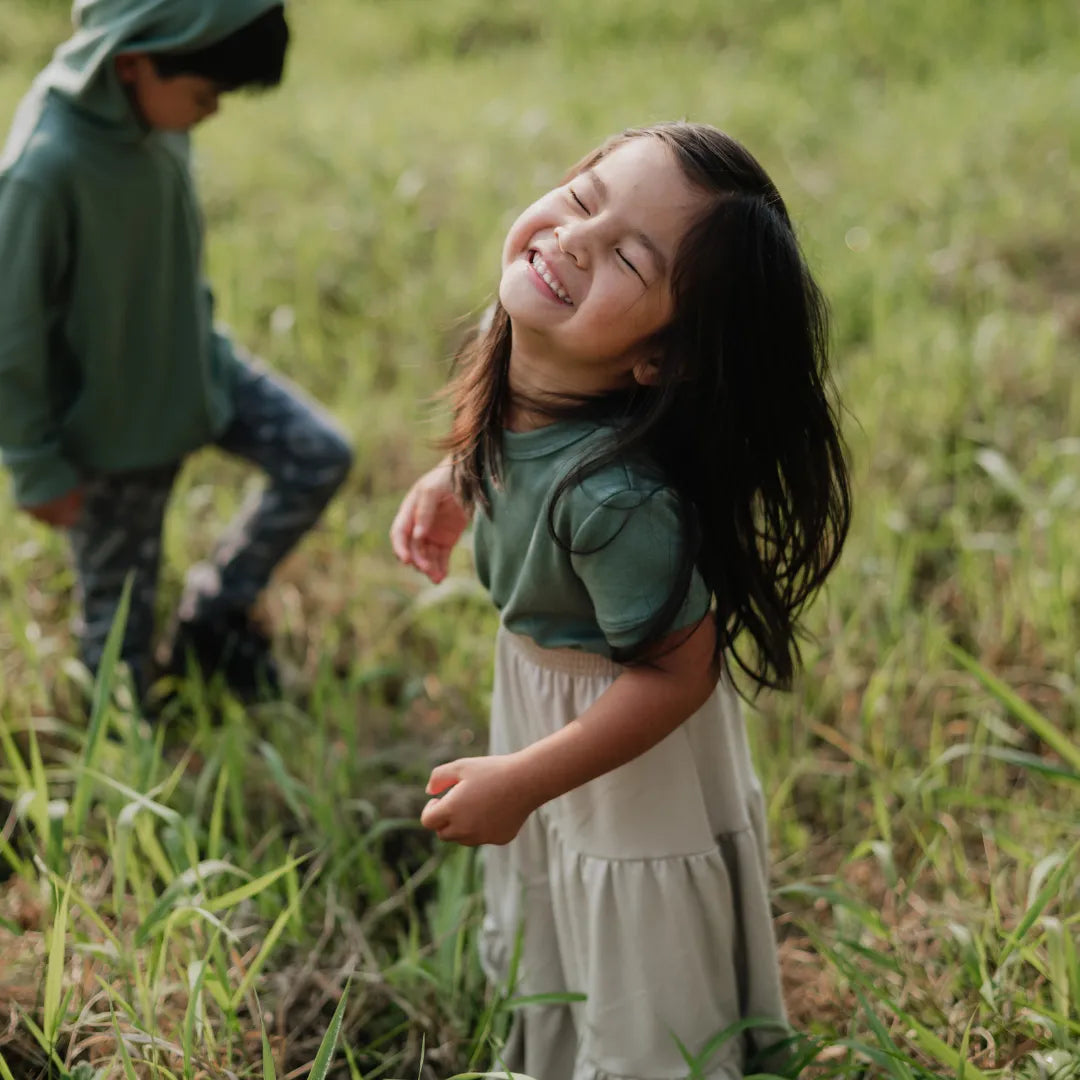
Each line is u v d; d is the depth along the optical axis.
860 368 4.25
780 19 8.27
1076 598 3.28
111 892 2.48
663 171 1.59
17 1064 2.07
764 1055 2.10
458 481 1.90
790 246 1.64
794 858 2.62
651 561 1.65
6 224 2.43
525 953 2.15
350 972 2.26
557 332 1.64
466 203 5.67
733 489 1.74
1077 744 2.93
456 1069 2.18
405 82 7.61
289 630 3.38
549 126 6.52
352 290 4.98
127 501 2.83
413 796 2.78
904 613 3.27
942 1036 2.18
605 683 1.86
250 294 4.82
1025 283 5.02
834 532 1.85
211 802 2.77
